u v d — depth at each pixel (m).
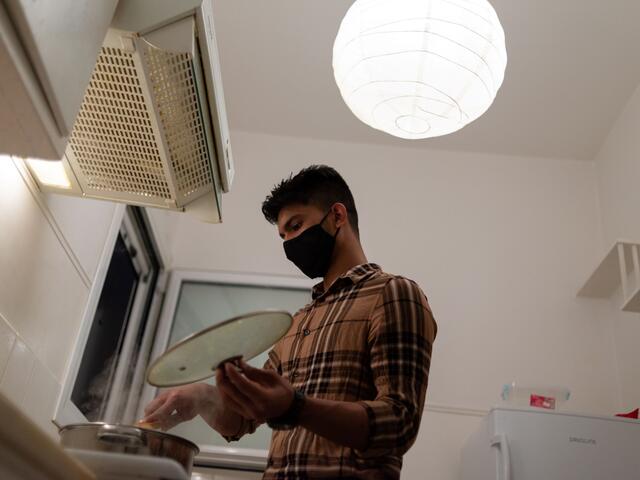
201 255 3.33
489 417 2.41
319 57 3.28
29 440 0.75
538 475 2.22
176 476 0.99
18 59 1.10
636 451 2.26
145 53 1.49
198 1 1.47
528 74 3.24
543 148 3.62
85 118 1.62
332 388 1.32
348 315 1.41
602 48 3.08
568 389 2.90
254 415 1.10
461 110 2.14
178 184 1.80
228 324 1.05
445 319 3.19
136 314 3.04
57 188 1.79
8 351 1.63
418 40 2.01
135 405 2.91
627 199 3.21
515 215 3.49
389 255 3.34
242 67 3.38
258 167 3.60
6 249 1.59
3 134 1.28
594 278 3.12
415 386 1.25
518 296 3.26
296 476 1.26
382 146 3.69
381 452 1.15
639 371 2.86
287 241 1.66
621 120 3.37
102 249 2.26
